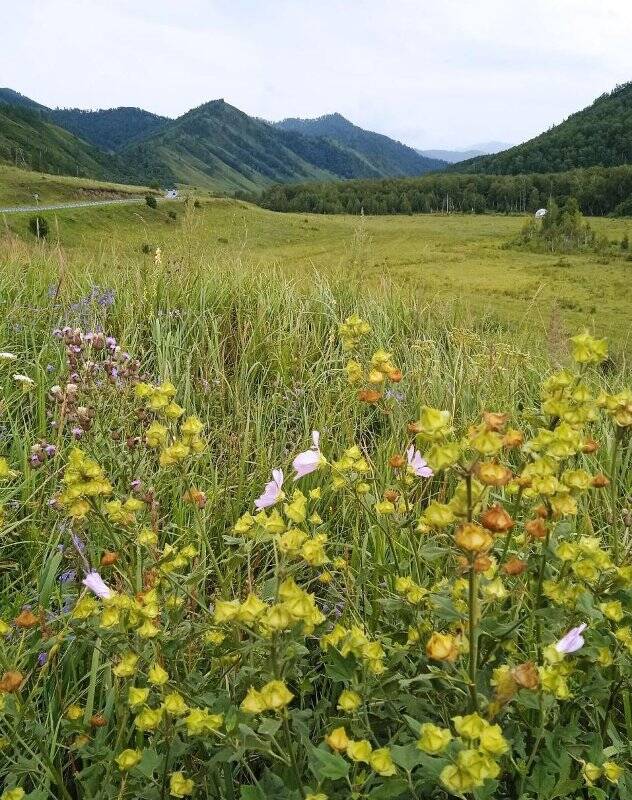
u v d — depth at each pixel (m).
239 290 5.70
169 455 1.75
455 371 4.41
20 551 2.61
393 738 1.38
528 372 4.86
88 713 1.75
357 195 151.25
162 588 1.70
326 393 3.79
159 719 1.30
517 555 1.70
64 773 1.81
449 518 1.37
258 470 3.13
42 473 2.87
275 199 155.50
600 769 1.36
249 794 1.21
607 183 138.38
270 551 2.51
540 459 1.47
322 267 6.66
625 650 1.50
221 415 3.77
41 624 1.70
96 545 2.38
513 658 1.59
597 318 21.03
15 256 6.45
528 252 78.00
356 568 2.42
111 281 5.71
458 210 149.12
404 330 5.77
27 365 4.04
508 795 1.48
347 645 1.35
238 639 1.57
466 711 1.34
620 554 1.97
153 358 4.41
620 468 3.30
